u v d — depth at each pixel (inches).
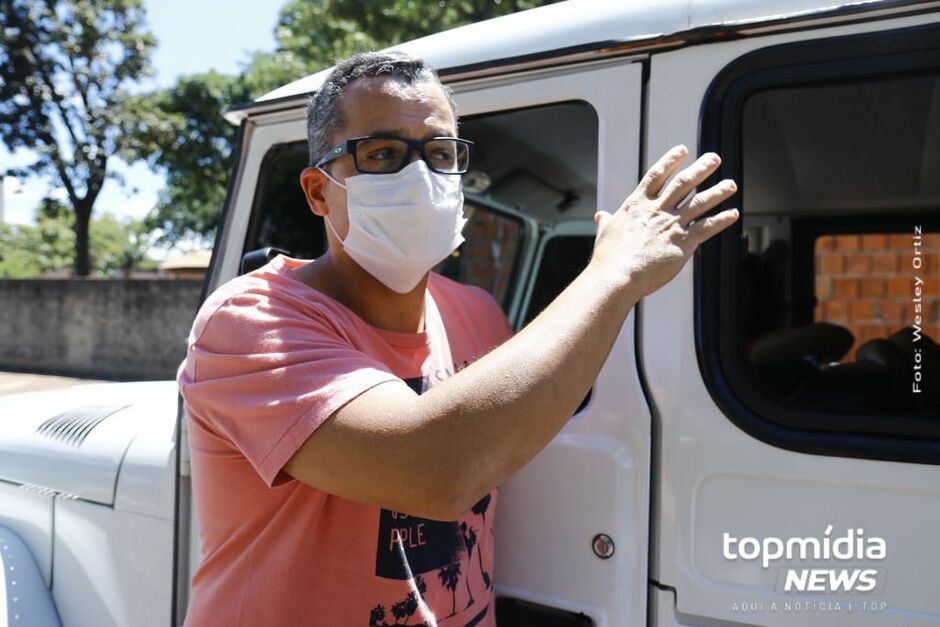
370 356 53.6
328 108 55.4
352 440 43.3
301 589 50.6
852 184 88.9
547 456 61.4
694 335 57.1
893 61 52.2
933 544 50.4
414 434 42.1
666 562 57.2
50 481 85.5
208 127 687.7
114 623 79.0
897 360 72.7
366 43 361.7
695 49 58.1
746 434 55.1
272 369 46.6
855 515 52.2
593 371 44.4
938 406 57.2
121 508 78.7
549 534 61.1
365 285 58.4
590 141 77.2
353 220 55.3
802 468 53.4
